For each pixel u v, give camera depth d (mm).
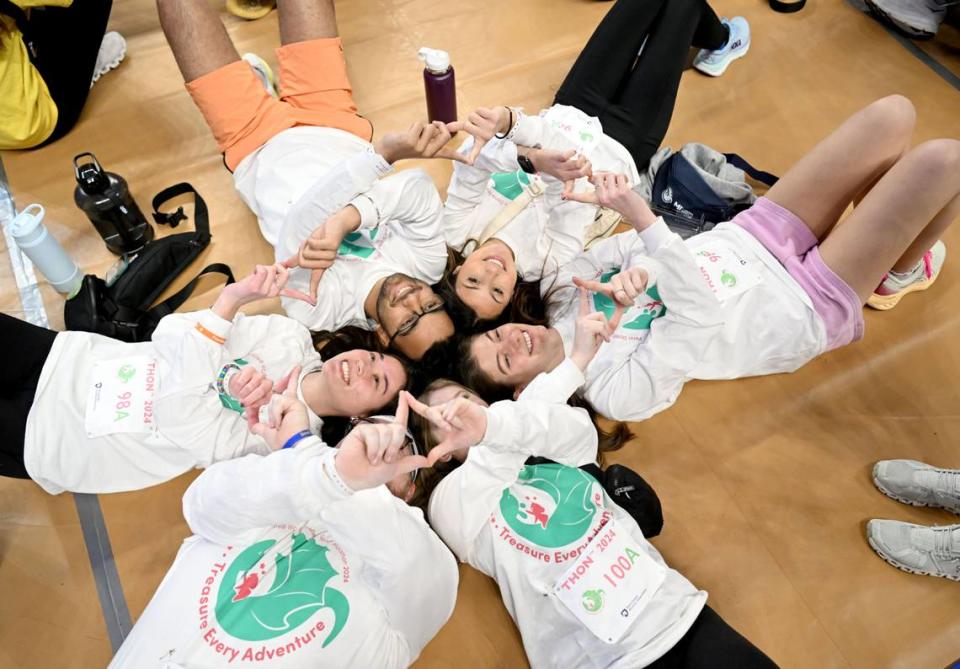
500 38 2777
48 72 2295
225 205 2326
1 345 1601
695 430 1939
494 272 1793
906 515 1784
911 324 2096
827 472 1860
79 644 1607
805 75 2707
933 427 1918
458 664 1618
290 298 1890
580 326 1524
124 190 2059
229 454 1622
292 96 2180
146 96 2576
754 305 1796
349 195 1796
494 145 1948
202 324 1541
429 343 1730
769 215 1859
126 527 1762
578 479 1578
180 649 1230
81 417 1604
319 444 1249
